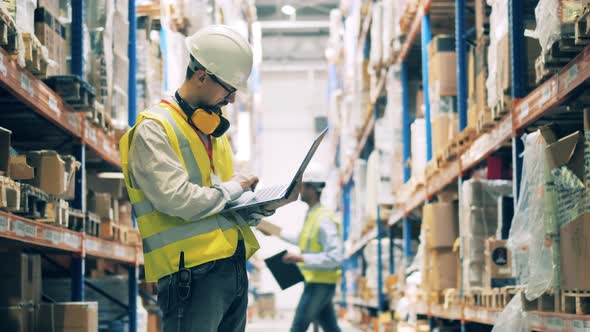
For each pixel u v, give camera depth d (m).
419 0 7.21
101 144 5.32
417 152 7.61
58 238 4.18
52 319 4.27
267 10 27.14
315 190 7.47
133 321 6.46
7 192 3.34
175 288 2.92
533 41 4.25
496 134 4.64
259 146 24.97
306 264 7.09
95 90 5.14
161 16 7.17
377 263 11.46
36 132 5.18
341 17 18.23
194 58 3.02
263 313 22.83
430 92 6.78
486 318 4.80
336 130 18.58
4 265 3.94
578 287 3.13
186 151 2.98
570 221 3.22
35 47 3.71
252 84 21.30
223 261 2.98
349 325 16.47
